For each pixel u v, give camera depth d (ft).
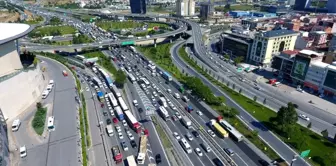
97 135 337.31
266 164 284.61
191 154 305.32
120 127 357.20
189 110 398.62
